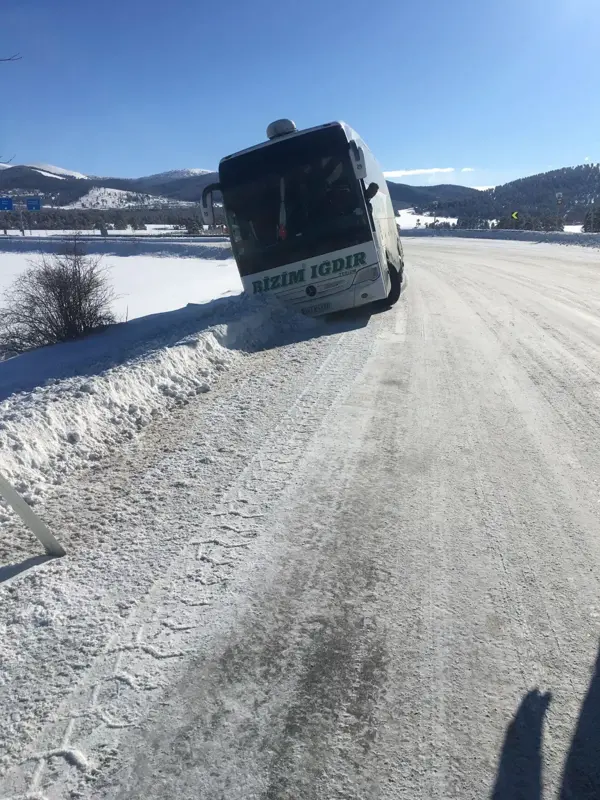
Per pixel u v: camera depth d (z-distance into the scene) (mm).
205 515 3424
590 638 2314
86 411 4863
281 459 4164
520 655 2240
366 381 5969
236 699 2088
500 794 1706
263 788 1757
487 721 1956
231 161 8578
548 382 5645
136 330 8578
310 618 2494
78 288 9305
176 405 5555
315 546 3045
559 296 11008
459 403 5168
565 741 1871
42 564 3021
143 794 1755
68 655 2342
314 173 8422
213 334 7348
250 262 8945
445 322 8898
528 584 2662
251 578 2793
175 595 2693
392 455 4145
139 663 2279
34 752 1918
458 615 2477
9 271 27719
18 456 4027
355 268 8680
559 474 3723
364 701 2057
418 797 1708
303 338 8312
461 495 3523
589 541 2979
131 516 3465
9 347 9406
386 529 3180
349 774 1790
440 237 45656
